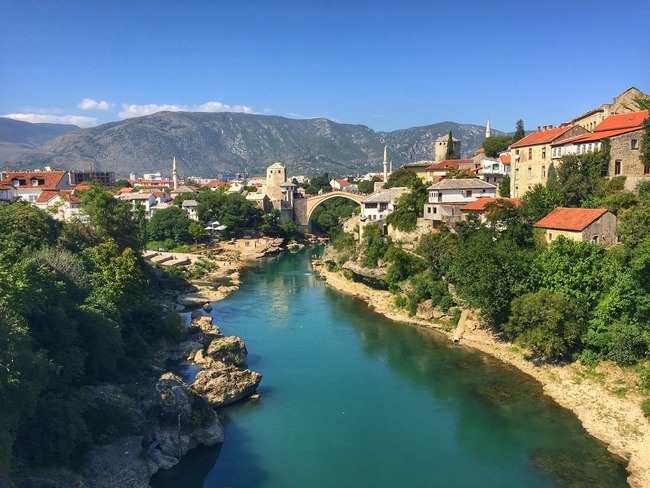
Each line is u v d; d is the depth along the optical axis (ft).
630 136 241.14
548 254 207.41
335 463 140.56
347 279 366.43
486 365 206.18
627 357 170.19
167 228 523.29
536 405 170.19
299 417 166.61
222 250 515.50
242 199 591.37
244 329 262.47
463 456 143.23
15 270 138.82
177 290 334.85
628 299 174.91
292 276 412.57
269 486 130.41
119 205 300.61
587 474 132.67
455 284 260.42
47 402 122.42
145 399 154.30
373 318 280.31
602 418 156.87
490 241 236.43
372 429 158.71
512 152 318.24
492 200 296.10
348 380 195.93
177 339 219.82
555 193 253.24
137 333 202.08
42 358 113.91
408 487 129.80
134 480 122.72
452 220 302.86
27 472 107.14
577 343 188.44
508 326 206.08
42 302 141.18
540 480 131.13
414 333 251.19
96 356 158.61
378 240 341.41
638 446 141.90
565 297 190.08
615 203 222.89
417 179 362.94
